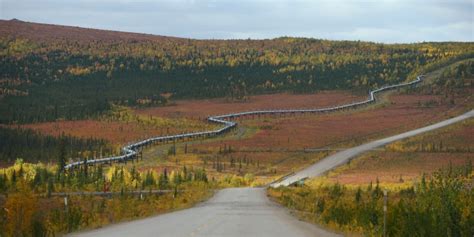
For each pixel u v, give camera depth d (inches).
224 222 1167.0
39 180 3110.2
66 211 1131.9
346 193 2518.5
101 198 2303.2
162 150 6082.7
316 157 5506.9
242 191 2783.0
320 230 1043.9
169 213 1467.8
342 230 1066.7
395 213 920.9
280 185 3405.5
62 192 2721.5
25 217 967.0
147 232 952.3
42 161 5364.2
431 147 5698.8
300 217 1355.8
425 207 888.3
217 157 5669.3
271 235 927.7
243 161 5408.5
